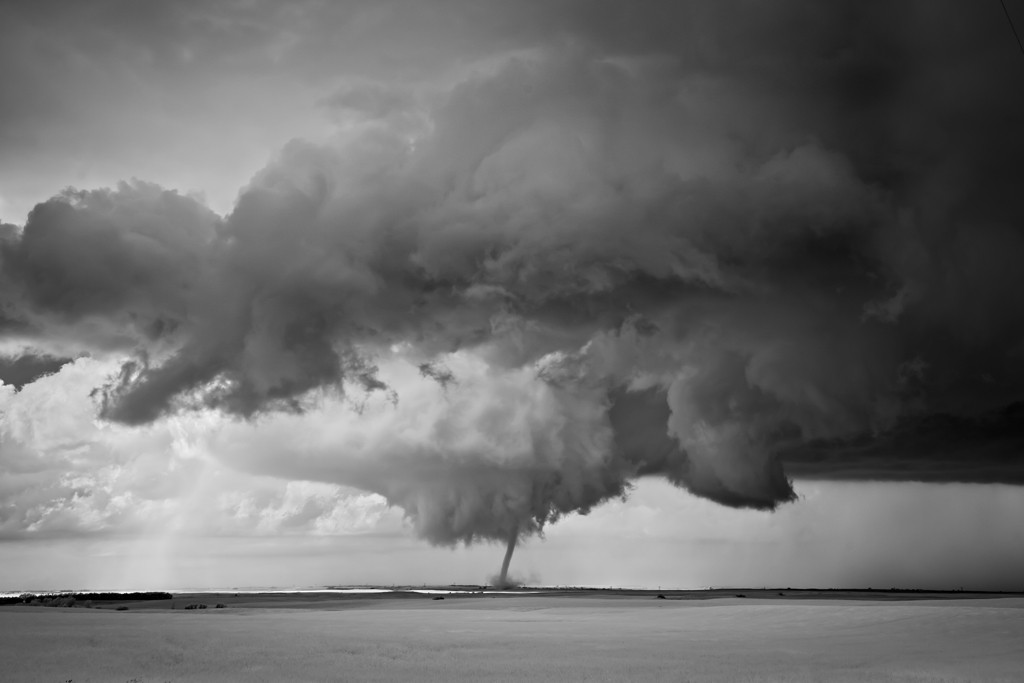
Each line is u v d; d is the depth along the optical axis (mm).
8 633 61344
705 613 84875
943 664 46438
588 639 60406
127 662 46656
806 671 43156
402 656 49906
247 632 64125
